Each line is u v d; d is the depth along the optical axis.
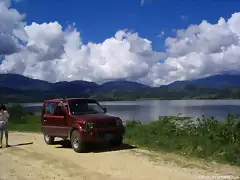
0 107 14.43
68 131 12.70
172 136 13.44
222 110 39.34
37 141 15.84
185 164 9.52
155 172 8.72
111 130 12.20
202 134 12.45
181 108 50.81
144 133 15.02
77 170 9.32
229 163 9.48
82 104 13.43
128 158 10.59
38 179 8.52
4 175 9.12
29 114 33.59
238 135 11.29
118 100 161.50
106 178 8.29
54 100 14.03
